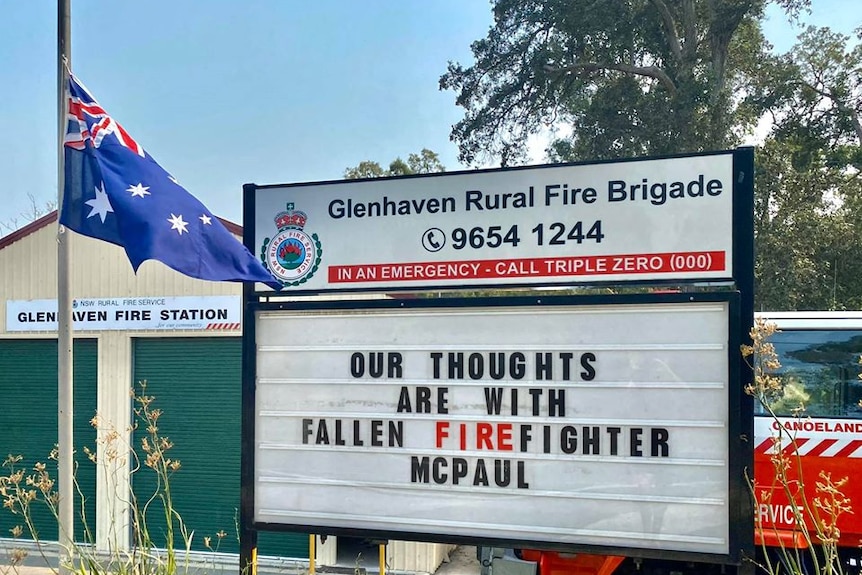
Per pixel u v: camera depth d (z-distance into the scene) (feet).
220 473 29.53
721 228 13.30
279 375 15.52
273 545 28.73
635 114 62.18
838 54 65.51
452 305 14.58
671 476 13.30
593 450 13.70
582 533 13.67
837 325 17.16
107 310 30.40
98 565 15.24
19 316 31.48
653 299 13.46
